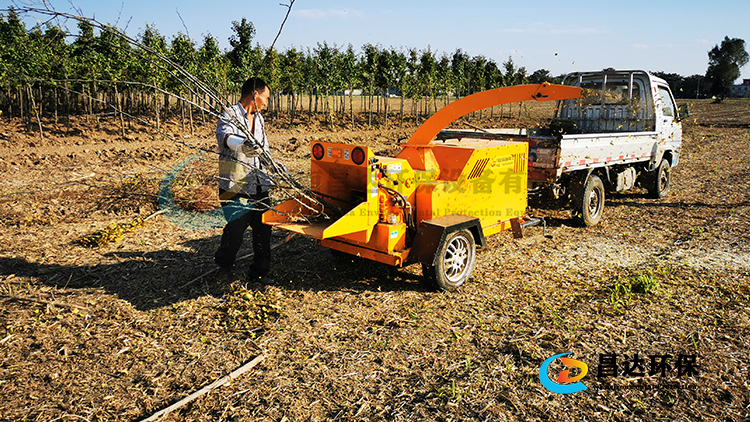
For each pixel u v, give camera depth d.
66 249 5.91
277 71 23.98
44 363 3.52
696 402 3.11
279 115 26.88
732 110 41.22
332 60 25.84
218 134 4.56
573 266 5.71
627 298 4.70
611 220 7.83
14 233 6.42
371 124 26.42
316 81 25.98
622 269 5.57
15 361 3.53
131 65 18.48
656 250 6.27
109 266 5.43
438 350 3.77
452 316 4.37
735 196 9.27
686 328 4.11
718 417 2.96
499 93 4.98
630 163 8.36
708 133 22.09
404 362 3.60
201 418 2.95
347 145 4.62
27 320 4.15
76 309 4.36
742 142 18.33
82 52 18.33
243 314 4.33
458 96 32.66
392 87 27.27
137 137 17.98
